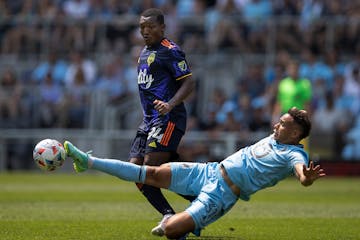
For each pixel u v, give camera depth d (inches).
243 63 3575.3
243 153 1128.8
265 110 3243.1
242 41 3619.6
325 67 3449.8
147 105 1268.5
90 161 1092.5
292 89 2640.3
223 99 3393.2
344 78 3422.7
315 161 3184.1
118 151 3307.1
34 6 3986.2
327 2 3663.9
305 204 1968.5
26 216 1556.3
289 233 1300.4
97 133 3336.6
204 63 3592.5
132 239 1186.6
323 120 3255.4
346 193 2399.1
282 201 2070.6
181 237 1086.4
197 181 1130.0
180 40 3644.2
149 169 1123.9
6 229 1310.3
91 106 3459.6
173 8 3752.5
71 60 3671.3
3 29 3887.8
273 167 1104.8
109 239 1186.6
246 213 1689.2
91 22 3777.1
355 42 3577.8
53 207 1788.9
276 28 3612.2
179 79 1250.0
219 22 3631.9
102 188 2544.3
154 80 1261.1
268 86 3405.5
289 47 3582.7
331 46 3590.1
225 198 1106.7
